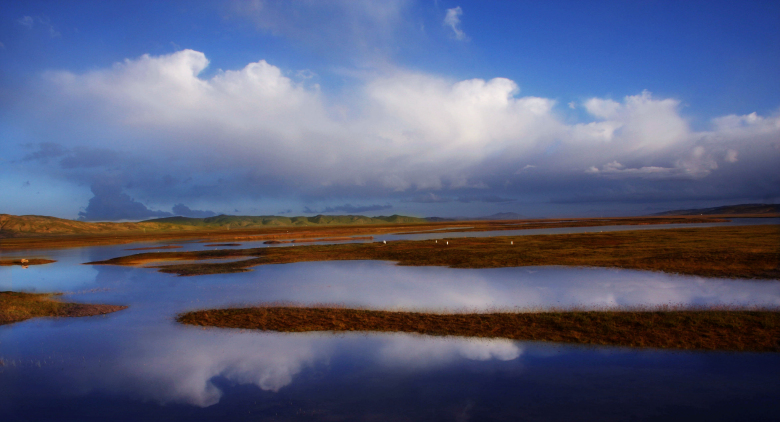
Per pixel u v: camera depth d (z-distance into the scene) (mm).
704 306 17438
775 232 60031
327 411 9586
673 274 26344
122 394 10586
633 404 9719
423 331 15078
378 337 14617
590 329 14641
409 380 11227
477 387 10750
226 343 14320
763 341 13055
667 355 12453
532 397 10156
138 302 20984
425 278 27203
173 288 25094
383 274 29484
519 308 17984
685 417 9117
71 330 16016
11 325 16750
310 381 11258
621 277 25844
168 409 9758
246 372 11898
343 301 20281
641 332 14188
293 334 15094
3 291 25062
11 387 11039
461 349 13375
